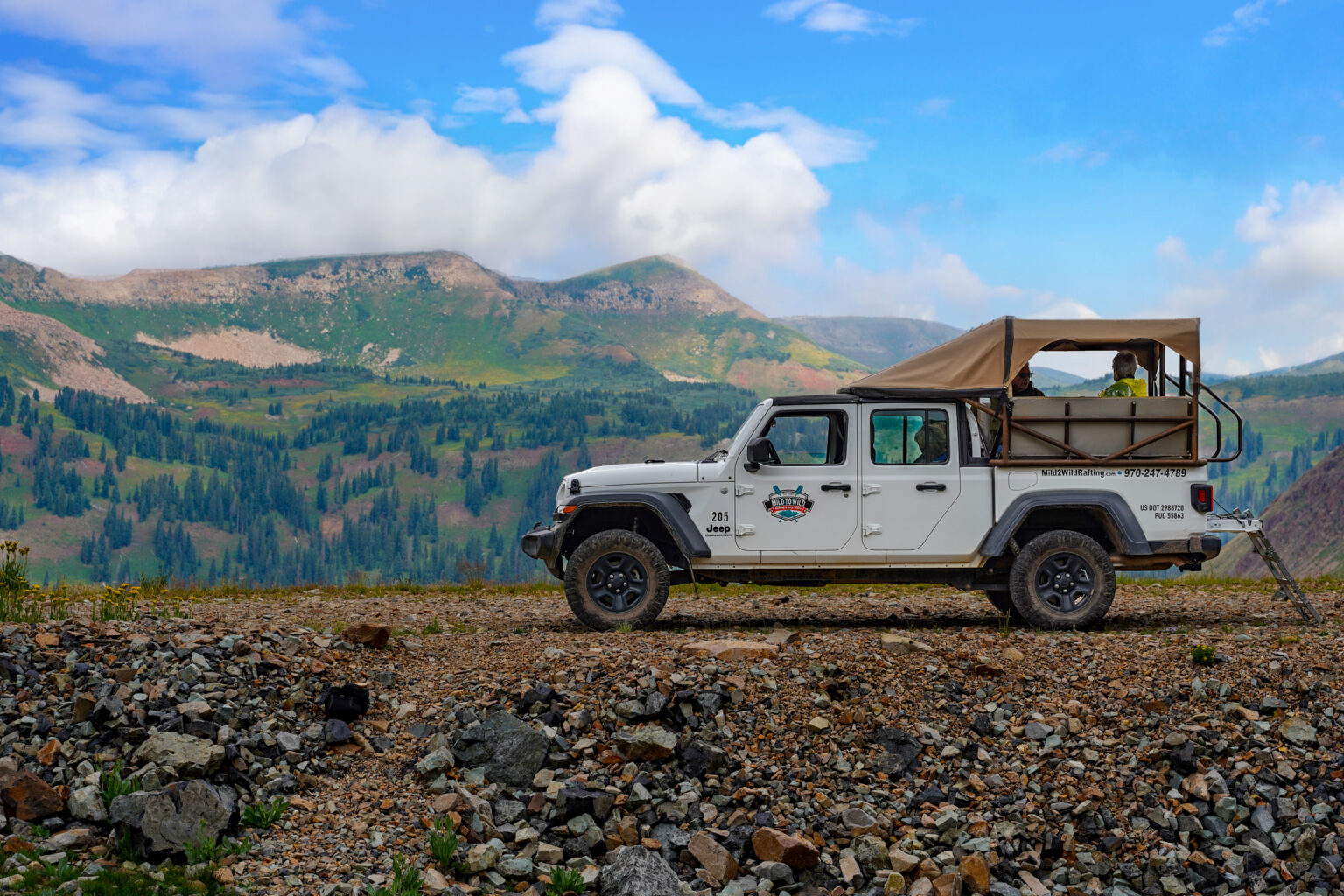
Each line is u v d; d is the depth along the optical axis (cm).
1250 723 614
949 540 889
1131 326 883
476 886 470
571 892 466
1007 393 880
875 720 627
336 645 730
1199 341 881
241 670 645
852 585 1316
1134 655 724
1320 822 544
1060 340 883
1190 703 642
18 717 568
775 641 741
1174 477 887
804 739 607
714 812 543
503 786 562
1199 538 881
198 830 468
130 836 457
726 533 897
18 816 483
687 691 628
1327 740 598
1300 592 913
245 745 562
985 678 684
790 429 904
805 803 555
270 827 500
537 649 754
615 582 891
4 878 419
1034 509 897
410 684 689
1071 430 884
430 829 511
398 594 1323
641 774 570
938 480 891
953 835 536
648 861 465
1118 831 546
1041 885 513
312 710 626
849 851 516
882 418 900
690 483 901
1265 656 702
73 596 1066
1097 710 644
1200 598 1154
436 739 596
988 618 979
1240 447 883
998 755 604
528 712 622
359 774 570
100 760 528
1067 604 873
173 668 627
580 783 550
